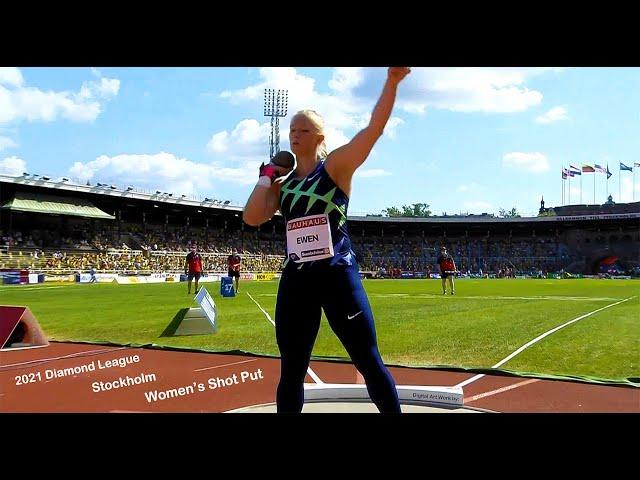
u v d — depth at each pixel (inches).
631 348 305.3
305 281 117.7
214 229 2795.3
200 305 383.9
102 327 428.8
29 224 2038.6
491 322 442.6
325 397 191.0
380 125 109.8
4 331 322.3
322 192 116.6
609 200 3125.0
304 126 122.2
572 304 655.1
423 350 301.0
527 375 231.1
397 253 3127.5
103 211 2290.8
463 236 3257.9
